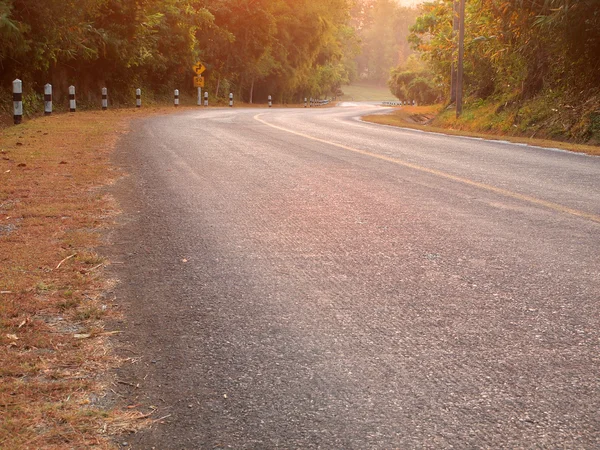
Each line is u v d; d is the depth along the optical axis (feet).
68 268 12.37
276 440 6.60
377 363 8.45
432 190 22.07
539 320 10.01
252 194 20.86
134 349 8.83
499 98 84.12
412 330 9.60
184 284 11.72
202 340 9.18
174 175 24.39
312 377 8.03
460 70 87.15
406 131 53.42
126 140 36.91
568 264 13.14
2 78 64.49
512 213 18.30
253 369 8.25
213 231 15.88
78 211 17.74
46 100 61.98
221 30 144.36
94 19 82.43
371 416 7.07
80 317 9.91
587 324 9.84
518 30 67.46
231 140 38.11
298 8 180.65
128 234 15.43
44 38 63.72
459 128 84.17
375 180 24.04
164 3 112.68
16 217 16.89
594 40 56.13
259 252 13.99
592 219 17.56
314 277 12.23
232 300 10.90
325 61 221.05
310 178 24.25
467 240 15.14
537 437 6.66
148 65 108.78
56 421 6.88
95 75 92.17
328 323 9.87
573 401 7.43
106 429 6.76
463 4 85.25
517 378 8.02
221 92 156.04
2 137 36.52
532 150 37.65
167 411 7.18
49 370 8.07
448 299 10.99
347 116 85.35
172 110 84.58
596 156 34.83
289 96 215.92
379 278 12.17
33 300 10.47
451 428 6.84
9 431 6.62
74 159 28.04
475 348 8.94
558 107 62.34
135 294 11.12
